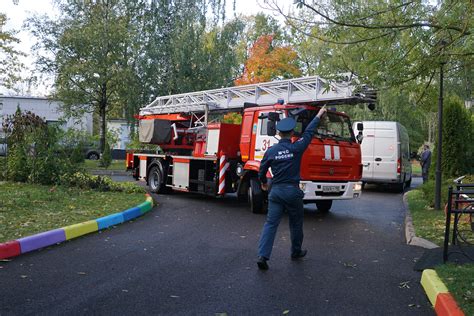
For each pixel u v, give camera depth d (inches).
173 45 1013.2
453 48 249.8
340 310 175.5
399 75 271.1
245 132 440.1
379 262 251.4
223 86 1068.5
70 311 168.9
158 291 193.9
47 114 1331.2
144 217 387.5
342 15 249.0
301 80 448.8
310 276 221.3
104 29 999.6
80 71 991.6
